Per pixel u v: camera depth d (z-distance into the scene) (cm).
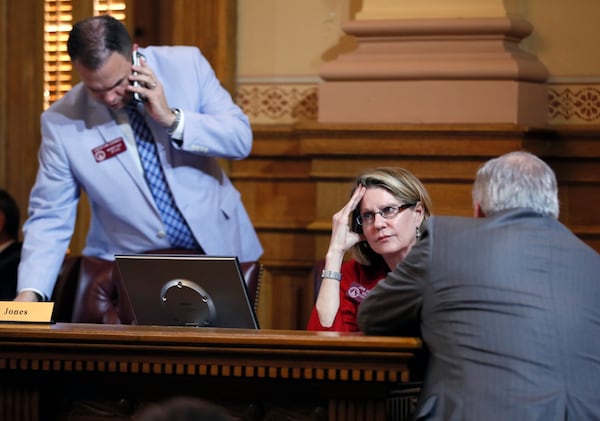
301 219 1620
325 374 841
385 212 1038
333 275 1050
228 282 953
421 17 1525
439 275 838
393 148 1505
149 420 398
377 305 866
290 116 1630
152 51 1259
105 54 1123
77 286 1223
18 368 896
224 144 1238
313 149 1535
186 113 1212
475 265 831
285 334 866
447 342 827
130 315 1191
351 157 1530
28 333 882
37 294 1204
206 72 1278
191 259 953
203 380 880
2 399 910
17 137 1775
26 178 1772
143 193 1237
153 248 1256
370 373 832
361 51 1552
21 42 1778
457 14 1519
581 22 1545
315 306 1055
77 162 1234
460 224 856
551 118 1552
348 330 1051
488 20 1505
